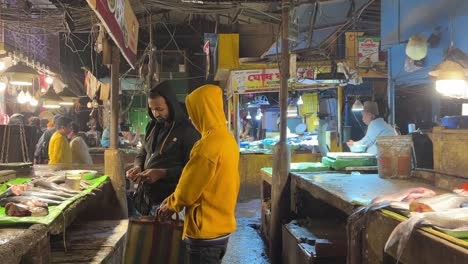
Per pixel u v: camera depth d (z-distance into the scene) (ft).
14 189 9.12
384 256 7.35
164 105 10.86
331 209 15.47
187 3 20.71
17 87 29.71
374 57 33.22
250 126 51.83
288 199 15.94
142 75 37.09
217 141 8.27
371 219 7.79
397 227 6.55
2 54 21.49
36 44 28.09
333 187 11.52
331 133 31.37
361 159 15.87
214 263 8.43
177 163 10.81
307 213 15.31
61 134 20.34
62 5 19.39
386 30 18.30
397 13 17.51
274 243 15.98
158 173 10.41
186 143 10.78
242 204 28.09
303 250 11.94
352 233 8.38
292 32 17.42
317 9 22.59
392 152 13.16
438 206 7.47
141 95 53.88
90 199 10.28
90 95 31.14
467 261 5.11
